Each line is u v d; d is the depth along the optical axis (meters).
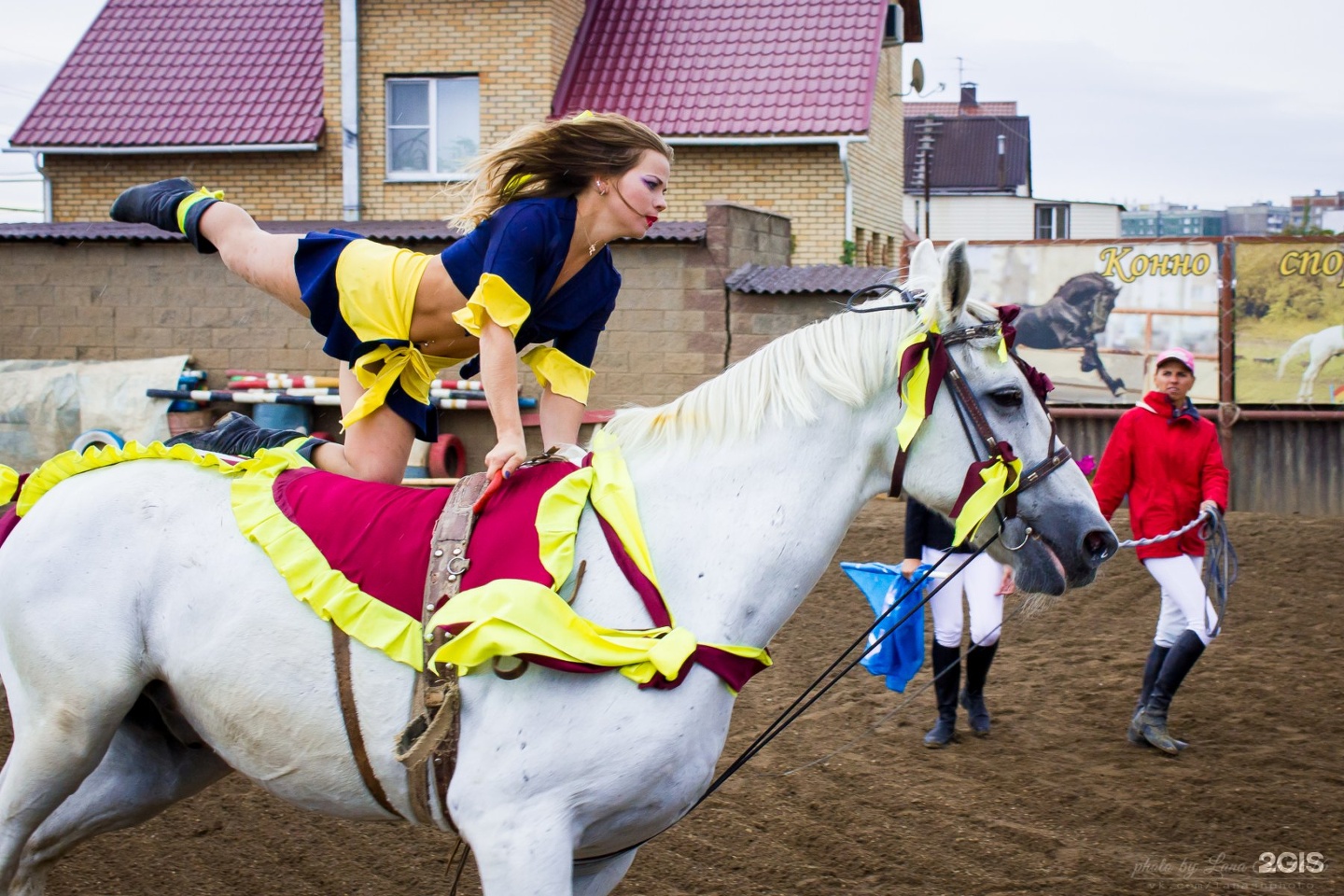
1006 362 2.71
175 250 11.51
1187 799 4.75
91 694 2.74
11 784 2.79
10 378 11.20
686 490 2.68
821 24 17.11
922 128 39.41
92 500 2.87
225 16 18.66
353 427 3.09
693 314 10.73
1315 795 4.76
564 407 3.11
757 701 6.14
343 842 4.34
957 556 5.50
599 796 2.46
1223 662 6.57
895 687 4.97
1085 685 6.34
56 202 17.44
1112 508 5.62
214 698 2.70
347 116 16.59
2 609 2.83
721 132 16.05
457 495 2.70
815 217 16.19
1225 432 10.22
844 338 2.72
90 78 17.88
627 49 17.19
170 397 10.99
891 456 2.73
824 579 8.38
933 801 4.77
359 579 2.61
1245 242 10.14
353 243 3.01
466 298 2.86
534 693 2.46
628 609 2.53
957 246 2.57
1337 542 8.69
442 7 16.50
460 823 2.50
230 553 2.73
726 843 4.36
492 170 2.89
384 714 2.57
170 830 4.40
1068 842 4.36
